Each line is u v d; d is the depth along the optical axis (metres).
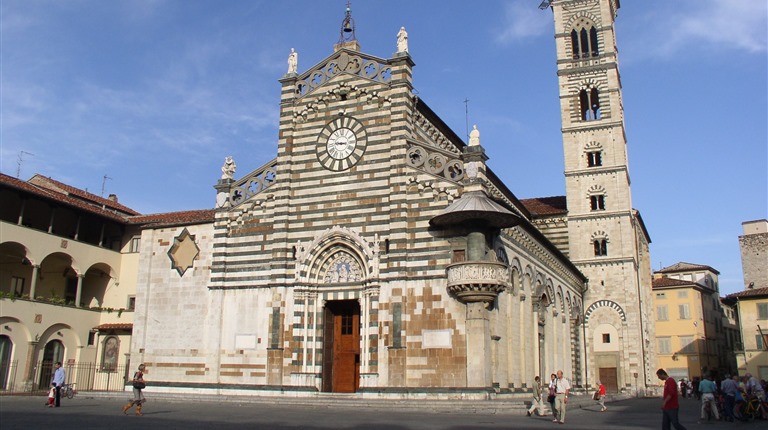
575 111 72.06
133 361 47.53
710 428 32.09
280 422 27.78
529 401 38.34
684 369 92.50
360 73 46.25
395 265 41.44
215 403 40.41
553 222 71.75
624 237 67.44
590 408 43.69
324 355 43.81
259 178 47.28
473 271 38.59
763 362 74.88
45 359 54.19
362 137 45.06
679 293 95.12
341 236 43.88
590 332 66.69
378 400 37.97
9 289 57.31
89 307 58.31
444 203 41.38
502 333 41.38
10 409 33.66
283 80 48.12
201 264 47.44
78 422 26.98
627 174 71.69
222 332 45.41
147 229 49.78
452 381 38.69
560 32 74.44
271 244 45.62
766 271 91.44
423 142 42.91
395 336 40.34
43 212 58.81
